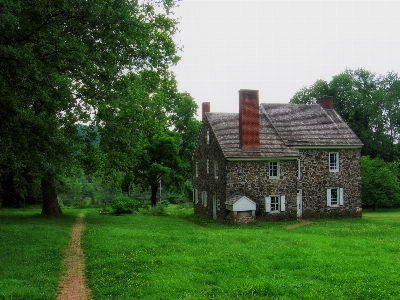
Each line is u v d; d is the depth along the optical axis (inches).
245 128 1263.5
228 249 667.4
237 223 1181.7
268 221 1246.9
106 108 926.4
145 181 1859.0
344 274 511.5
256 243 736.3
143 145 1279.5
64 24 665.6
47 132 689.0
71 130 986.7
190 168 1982.0
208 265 554.9
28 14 628.1
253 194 1245.7
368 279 491.5
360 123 2281.0
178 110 1940.2
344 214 1392.7
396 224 1179.3
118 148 1076.5
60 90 702.5
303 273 518.3
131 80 826.2
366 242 767.7
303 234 905.5
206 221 1258.6
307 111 1514.5
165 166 1833.2
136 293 431.5
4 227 910.4
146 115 1024.2
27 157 744.3
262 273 517.0
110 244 707.4
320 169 1374.3
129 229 964.6
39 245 688.4
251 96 1274.6
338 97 2277.3
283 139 1342.3
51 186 1283.2
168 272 517.3
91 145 1127.6
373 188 1843.0
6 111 686.5
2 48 578.6
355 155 1413.6
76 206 2064.5
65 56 684.1
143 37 759.7
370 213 1728.6
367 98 2289.6
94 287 460.1
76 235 860.0
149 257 600.1
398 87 2348.7
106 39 660.7
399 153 2295.8
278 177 1274.6
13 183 1704.0
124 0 684.1
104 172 1305.4
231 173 1230.9
